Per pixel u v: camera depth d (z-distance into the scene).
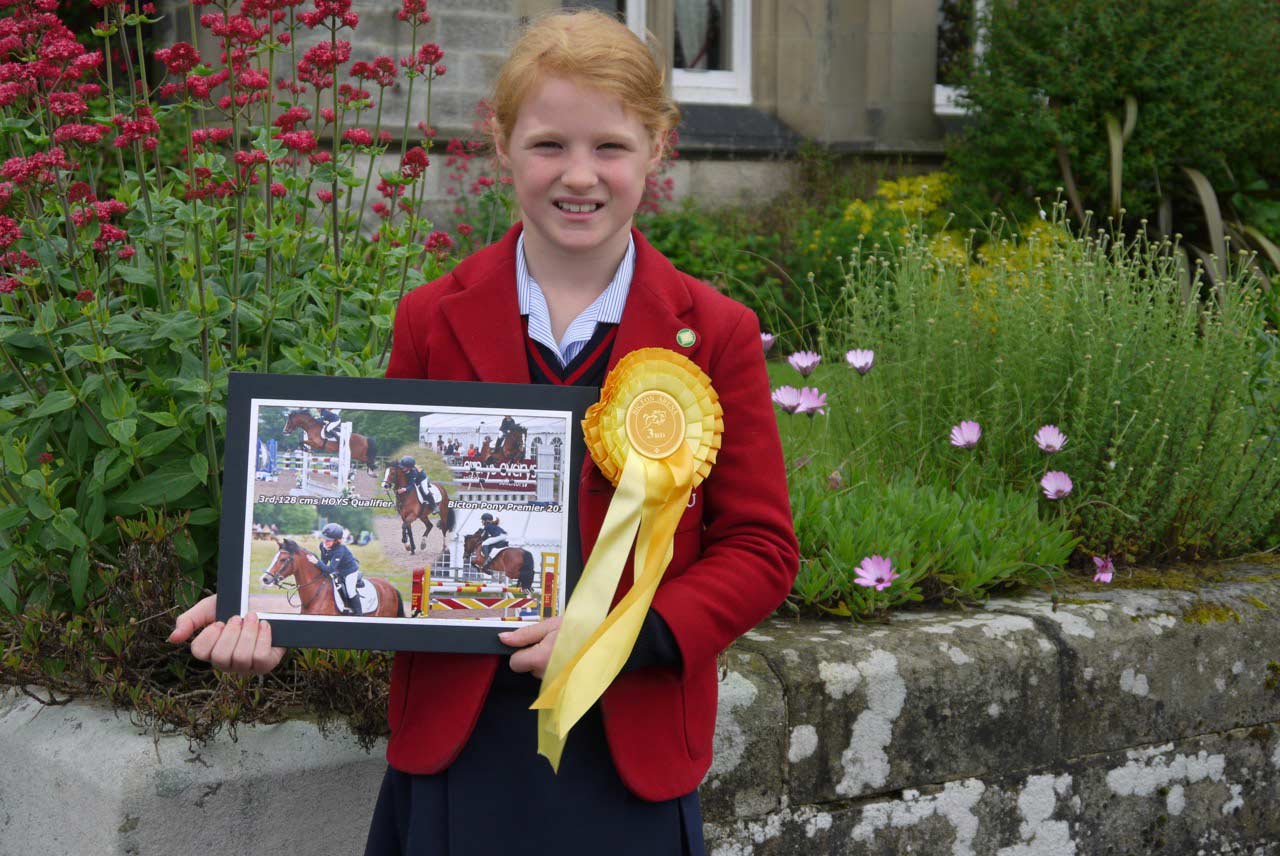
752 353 1.45
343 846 1.93
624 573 1.39
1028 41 7.08
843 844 2.13
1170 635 2.45
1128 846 2.44
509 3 6.97
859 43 8.22
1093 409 2.91
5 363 2.28
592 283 1.43
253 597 1.38
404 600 1.38
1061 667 2.32
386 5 6.69
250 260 2.52
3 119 2.27
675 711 1.40
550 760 1.29
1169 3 6.77
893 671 2.16
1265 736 2.59
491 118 1.48
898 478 3.07
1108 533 2.79
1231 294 3.19
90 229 2.10
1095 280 3.20
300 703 1.98
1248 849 2.60
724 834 2.02
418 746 1.39
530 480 1.39
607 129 1.33
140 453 2.05
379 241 2.62
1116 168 6.45
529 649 1.34
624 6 7.98
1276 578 2.73
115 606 2.09
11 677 2.08
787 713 2.06
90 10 6.97
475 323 1.42
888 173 8.10
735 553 1.38
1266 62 6.90
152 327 2.17
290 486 1.39
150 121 2.12
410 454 1.39
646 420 1.33
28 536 2.12
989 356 3.21
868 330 3.35
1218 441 2.90
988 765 2.26
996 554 2.48
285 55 6.45
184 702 1.93
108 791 1.77
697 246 6.92
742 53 8.55
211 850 1.82
